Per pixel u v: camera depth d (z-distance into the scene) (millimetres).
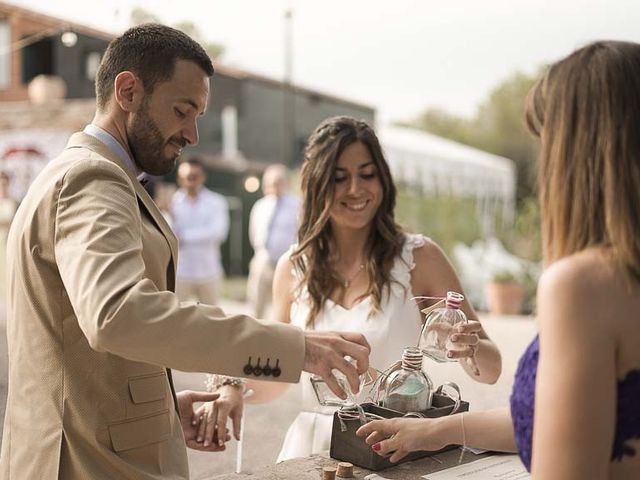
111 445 1672
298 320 2668
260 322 1520
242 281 16094
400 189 12875
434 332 2018
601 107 1216
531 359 1323
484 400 5039
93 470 1649
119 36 1802
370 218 2572
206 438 2223
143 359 1439
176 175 15688
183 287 7523
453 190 13922
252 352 1479
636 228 1181
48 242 1581
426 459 2016
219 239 7629
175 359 1438
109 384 1669
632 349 1169
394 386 1974
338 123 2588
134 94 1747
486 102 30000
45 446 1650
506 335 8000
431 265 2605
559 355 1164
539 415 1177
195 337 1437
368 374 2066
